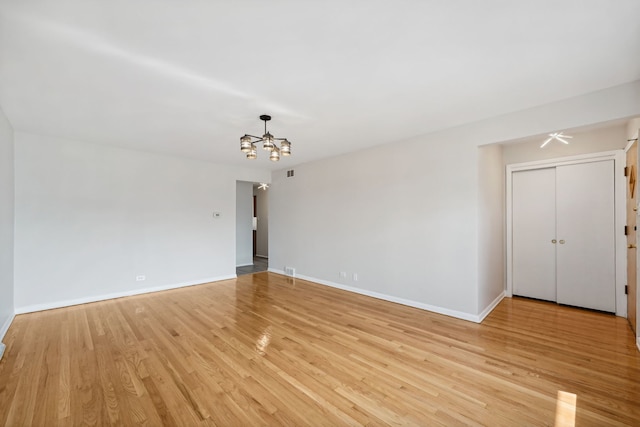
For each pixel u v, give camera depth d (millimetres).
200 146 4586
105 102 2844
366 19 1678
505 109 3076
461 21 1698
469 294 3545
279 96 2725
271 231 6852
